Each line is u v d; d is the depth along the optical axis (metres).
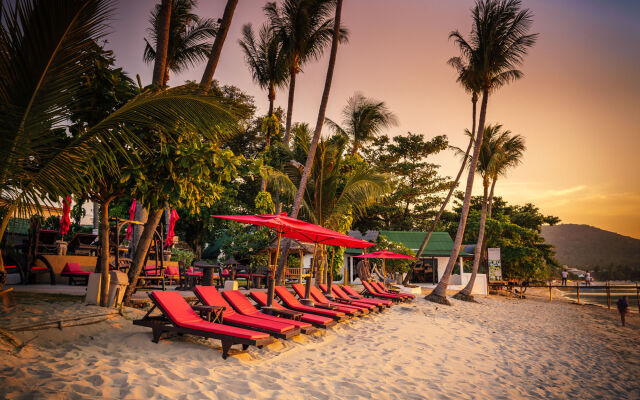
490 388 6.92
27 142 4.94
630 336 16.97
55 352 5.37
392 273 29.92
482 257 39.09
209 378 5.10
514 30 21.91
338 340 9.17
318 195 17.69
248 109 6.70
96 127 5.55
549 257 45.69
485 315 18.83
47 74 4.87
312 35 20.66
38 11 4.58
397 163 45.22
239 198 31.23
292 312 8.91
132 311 8.23
